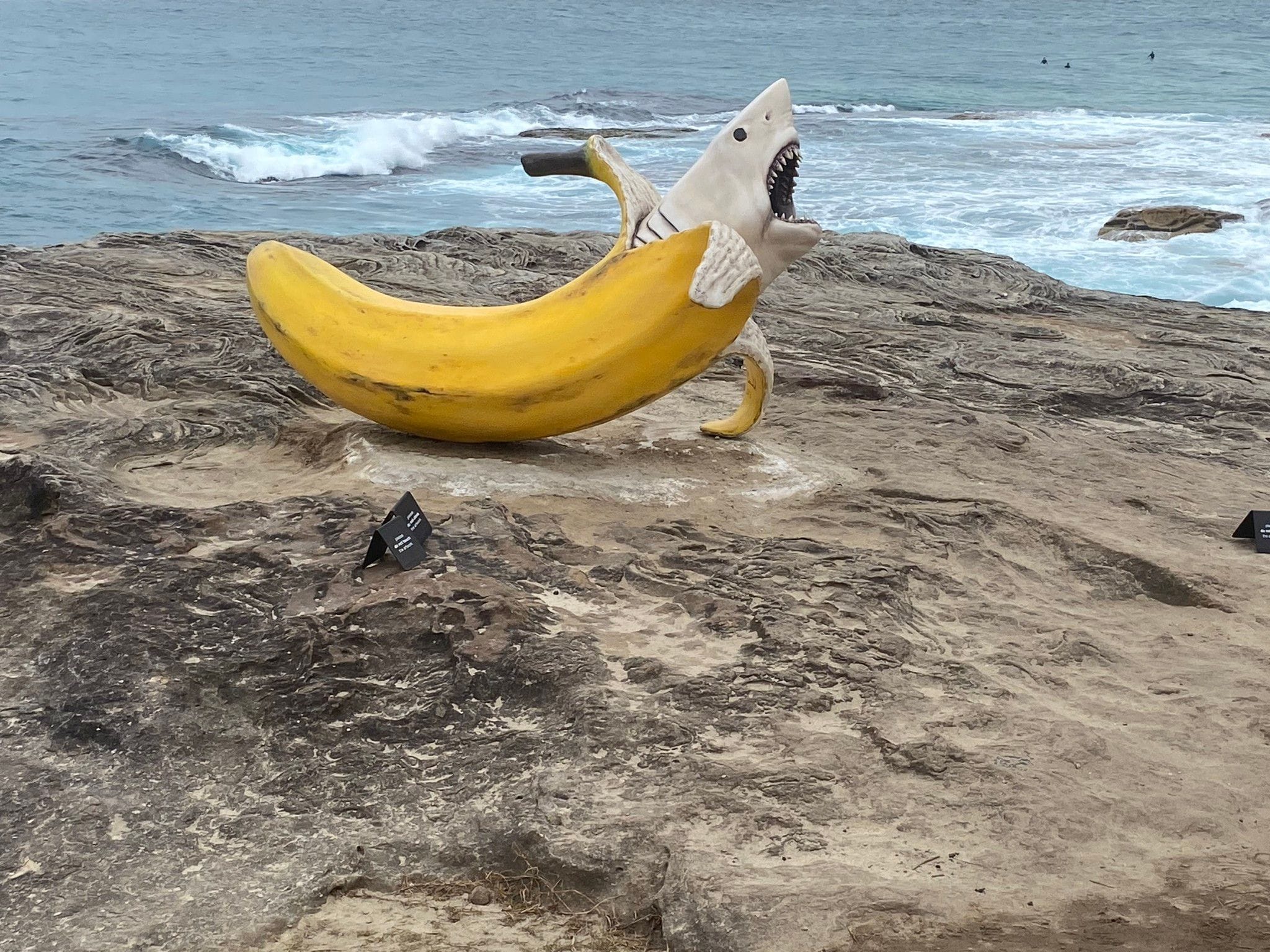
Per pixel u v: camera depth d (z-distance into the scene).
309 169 23.17
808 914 2.98
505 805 3.46
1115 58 50.75
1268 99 35.78
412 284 9.71
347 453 5.72
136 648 4.01
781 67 48.19
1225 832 3.41
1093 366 8.58
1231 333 10.24
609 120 31.95
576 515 5.23
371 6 81.31
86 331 7.40
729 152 5.49
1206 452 7.17
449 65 46.19
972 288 11.33
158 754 3.63
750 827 3.33
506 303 9.34
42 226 18.34
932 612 4.72
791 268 11.30
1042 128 28.42
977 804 3.46
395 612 4.22
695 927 2.98
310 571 4.52
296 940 3.02
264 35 56.25
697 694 3.90
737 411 6.70
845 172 21.91
